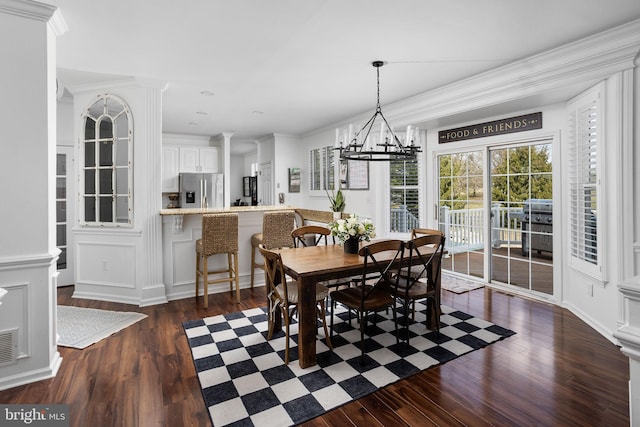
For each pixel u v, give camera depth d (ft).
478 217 14.75
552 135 11.94
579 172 10.68
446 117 13.85
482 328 10.12
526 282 13.25
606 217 9.34
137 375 7.70
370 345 9.12
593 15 7.82
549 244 12.44
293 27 8.30
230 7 7.38
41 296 7.48
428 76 11.91
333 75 11.75
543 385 7.21
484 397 6.84
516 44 9.36
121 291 12.75
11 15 7.00
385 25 8.23
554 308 11.78
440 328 10.18
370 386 7.23
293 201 23.58
